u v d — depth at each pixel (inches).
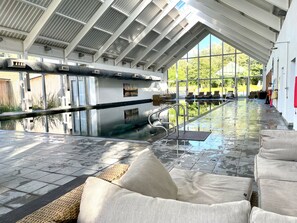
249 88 794.8
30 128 303.4
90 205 35.1
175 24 581.6
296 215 49.5
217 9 342.0
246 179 68.9
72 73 440.5
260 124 249.4
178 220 28.9
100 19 433.1
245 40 478.9
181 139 185.8
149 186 45.4
